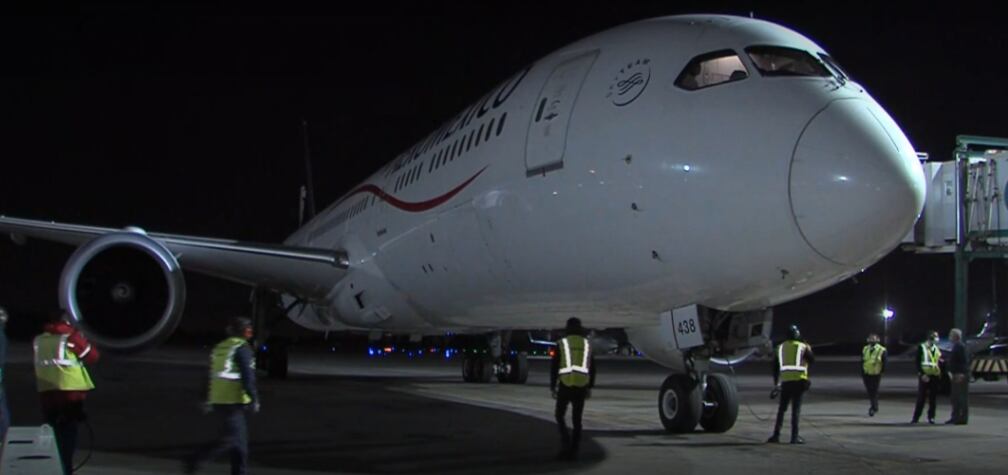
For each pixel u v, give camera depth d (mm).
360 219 17016
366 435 10523
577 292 10773
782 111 8719
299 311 21703
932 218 14211
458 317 14336
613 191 9602
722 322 10305
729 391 10695
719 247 8828
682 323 10195
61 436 7656
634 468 8320
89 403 14344
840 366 37688
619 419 12531
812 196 8266
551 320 12562
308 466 8344
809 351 10289
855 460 8922
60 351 7664
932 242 14234
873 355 13812
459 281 12977
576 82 10711
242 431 7188
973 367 23281
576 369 8773
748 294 9289
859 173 8211
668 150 9156
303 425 11516
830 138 8414
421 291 14406
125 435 10359
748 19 10164
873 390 13820
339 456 8938
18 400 14523
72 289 12266
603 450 9438
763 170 8500
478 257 12133
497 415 12844
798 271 8703
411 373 27281
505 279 11805
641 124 9508
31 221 14711
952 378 12719
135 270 13336
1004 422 12961
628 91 9906
